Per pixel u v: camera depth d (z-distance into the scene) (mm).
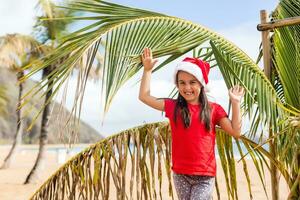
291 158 2836
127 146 2984
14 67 15961
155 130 3029
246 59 2980
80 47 2439
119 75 2463
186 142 2398
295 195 2801
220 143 3113
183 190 2426
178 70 2414
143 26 2691
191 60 2477
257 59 3711
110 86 2389
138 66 2639
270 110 2779
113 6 2730
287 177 2885
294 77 3154
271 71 3326
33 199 3213
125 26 2627
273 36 3406
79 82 2285
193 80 2387
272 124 2789
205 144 2391
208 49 3305
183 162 2410
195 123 2395
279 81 3428
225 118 2480
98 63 17047
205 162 2379
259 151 3014
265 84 2914
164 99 2568
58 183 3086
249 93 2707
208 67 2561
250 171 18641
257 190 12539
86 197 2967
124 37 2582
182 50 2748
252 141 2992
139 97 2596
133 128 3066
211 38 2887
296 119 2389
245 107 3031
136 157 2955
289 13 3477
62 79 2271
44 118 16328
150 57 2582
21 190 14078
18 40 14930
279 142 2807
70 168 3068
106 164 3018
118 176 2904
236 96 2482
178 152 2438
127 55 2541
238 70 2865
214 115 2471
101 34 2496
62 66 2330
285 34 3295
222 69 2834
